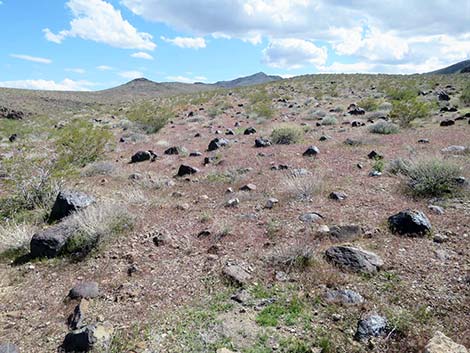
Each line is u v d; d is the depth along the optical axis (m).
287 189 7.76
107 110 41.47
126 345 3.48
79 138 11.80
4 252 5.93
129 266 5.14
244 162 11.24
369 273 4.45
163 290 4.50
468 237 5.13
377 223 5.82
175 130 21.27
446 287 4.09
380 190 7.46
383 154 10.77
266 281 4.51
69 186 8.76
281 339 3.45
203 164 11.58
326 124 18.66
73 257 5.53
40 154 11.81
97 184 9.51
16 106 49.91
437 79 44.22
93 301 4.34
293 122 20.45
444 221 5.70
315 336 3.47
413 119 17.56
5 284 4.91
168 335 3.62
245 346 3.38
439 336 3.16
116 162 12.70
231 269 4.74
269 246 5.39
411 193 7.03
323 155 11.27
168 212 7.27
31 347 3.60
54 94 72.62
